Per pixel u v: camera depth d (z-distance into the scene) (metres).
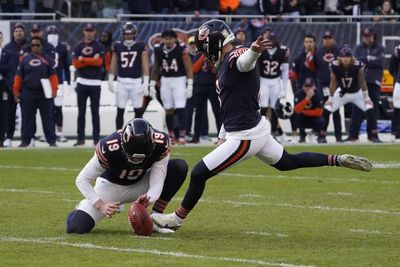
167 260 23.66
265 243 26.39
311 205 34.28
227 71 26.88
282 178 43.31
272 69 63.09
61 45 64.81
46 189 39.12
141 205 27.28
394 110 64.06
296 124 63.19
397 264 23.19
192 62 61.78
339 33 73.81
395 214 31.94
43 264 23.20
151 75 61.97
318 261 23.58
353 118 63.44
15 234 27.83
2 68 59.78
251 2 77.75
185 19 74.81
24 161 51.03
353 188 39.34
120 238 27.11
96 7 79.00
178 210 27.97
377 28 73.94
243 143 26.91
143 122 25.89
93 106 60.75
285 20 76.31
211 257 24.11
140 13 75.31
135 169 27.03
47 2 76.31
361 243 26.38
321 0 78.88
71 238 27.08
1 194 37.50
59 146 61.25
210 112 71.12
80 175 27.19
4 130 61.06
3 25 69.94
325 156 27.50
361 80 62.00
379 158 52.09
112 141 26.67
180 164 27.98
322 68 64.56
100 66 60.38
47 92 58.88
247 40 72.50
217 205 34.38
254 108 27.17
